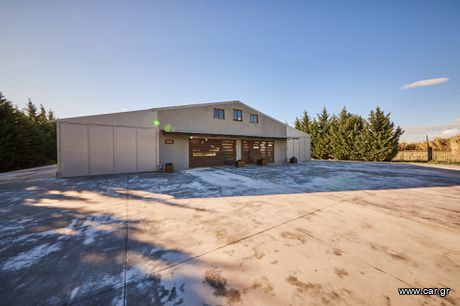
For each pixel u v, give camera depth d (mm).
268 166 13227
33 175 9406
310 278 1949
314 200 4840
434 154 17609
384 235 2938
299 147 18562
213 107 12734
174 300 1656
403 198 5043
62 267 2125
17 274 1999
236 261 2240
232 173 9656
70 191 5734
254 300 1662
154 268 2111
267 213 3896
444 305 1625
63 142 8227
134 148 9711
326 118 24641
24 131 16297
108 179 7805
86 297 1694
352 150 21094
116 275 1993
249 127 14539
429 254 2416
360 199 4945
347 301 1664
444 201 4773
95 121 8820
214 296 1705
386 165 14102
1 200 4797
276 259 2283
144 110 9977
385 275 2008
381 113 19375
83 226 3254
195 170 10836
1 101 14859
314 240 2768
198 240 2760
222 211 4008
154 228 3174
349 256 2359
